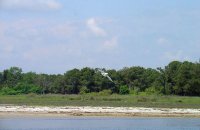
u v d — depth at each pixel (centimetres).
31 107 8031
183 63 15325
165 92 15075
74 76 16488
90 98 11206
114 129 5669
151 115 7619
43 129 5491
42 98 11200
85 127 5784
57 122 6291
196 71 14725
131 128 5825
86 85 16225
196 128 5938
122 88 15475
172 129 5809
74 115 7262
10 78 18100
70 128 5641
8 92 15412
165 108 8606
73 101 10106
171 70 15125
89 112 7619
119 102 10006
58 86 16750
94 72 16612
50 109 7781
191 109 8544
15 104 8762
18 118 6675
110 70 17950
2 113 7200
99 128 5728
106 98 11225
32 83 17488
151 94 14325
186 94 14862
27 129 5462
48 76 18262
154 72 17638
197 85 14638
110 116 7338
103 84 16100
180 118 7362
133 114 7631
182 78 14688
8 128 5525
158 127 6000
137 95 13412
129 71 17912
